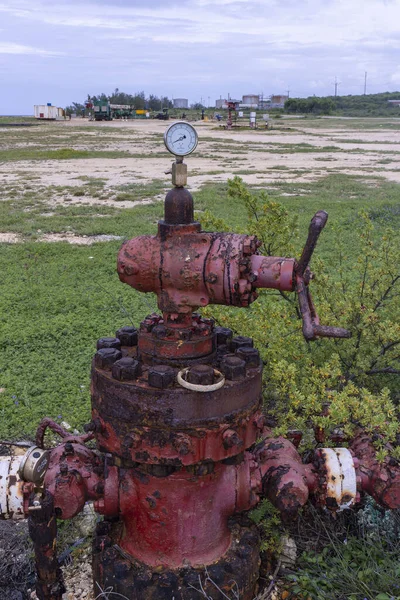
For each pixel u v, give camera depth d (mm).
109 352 3008
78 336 7055
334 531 3609
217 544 3182
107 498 3125
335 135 51781
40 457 2908
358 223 13586
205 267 2795
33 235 12984
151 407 2754
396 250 5125
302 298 2805
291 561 3436
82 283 9383
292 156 33438
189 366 2957
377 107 114000
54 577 2922
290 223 4855
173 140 2830
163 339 2994
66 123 76500
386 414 3801
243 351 3070
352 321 4875
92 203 18094
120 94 123188
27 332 7180
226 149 38344
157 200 18469
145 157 33500
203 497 3072
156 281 2902
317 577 3271
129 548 3203
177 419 2750
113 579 3051
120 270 2941
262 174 25094
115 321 7602
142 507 3096
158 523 3074
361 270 5320
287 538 3566
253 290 2883
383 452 3182
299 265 2758
